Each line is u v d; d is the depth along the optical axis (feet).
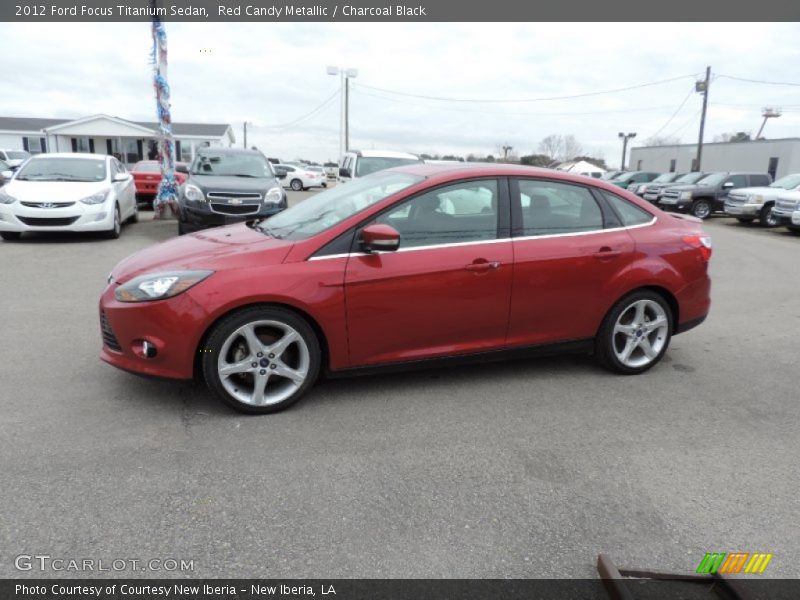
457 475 10.35
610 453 11.33
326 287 12.23
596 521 9.20
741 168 137.69
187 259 12.46
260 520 8.91
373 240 12.09
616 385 14.76
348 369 12.96
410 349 13.28
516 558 8.31
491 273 13.42
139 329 11.82
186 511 9.04
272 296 11.87
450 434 11.86
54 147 133.80
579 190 14.73
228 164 37.24
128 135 135.23
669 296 15.48
